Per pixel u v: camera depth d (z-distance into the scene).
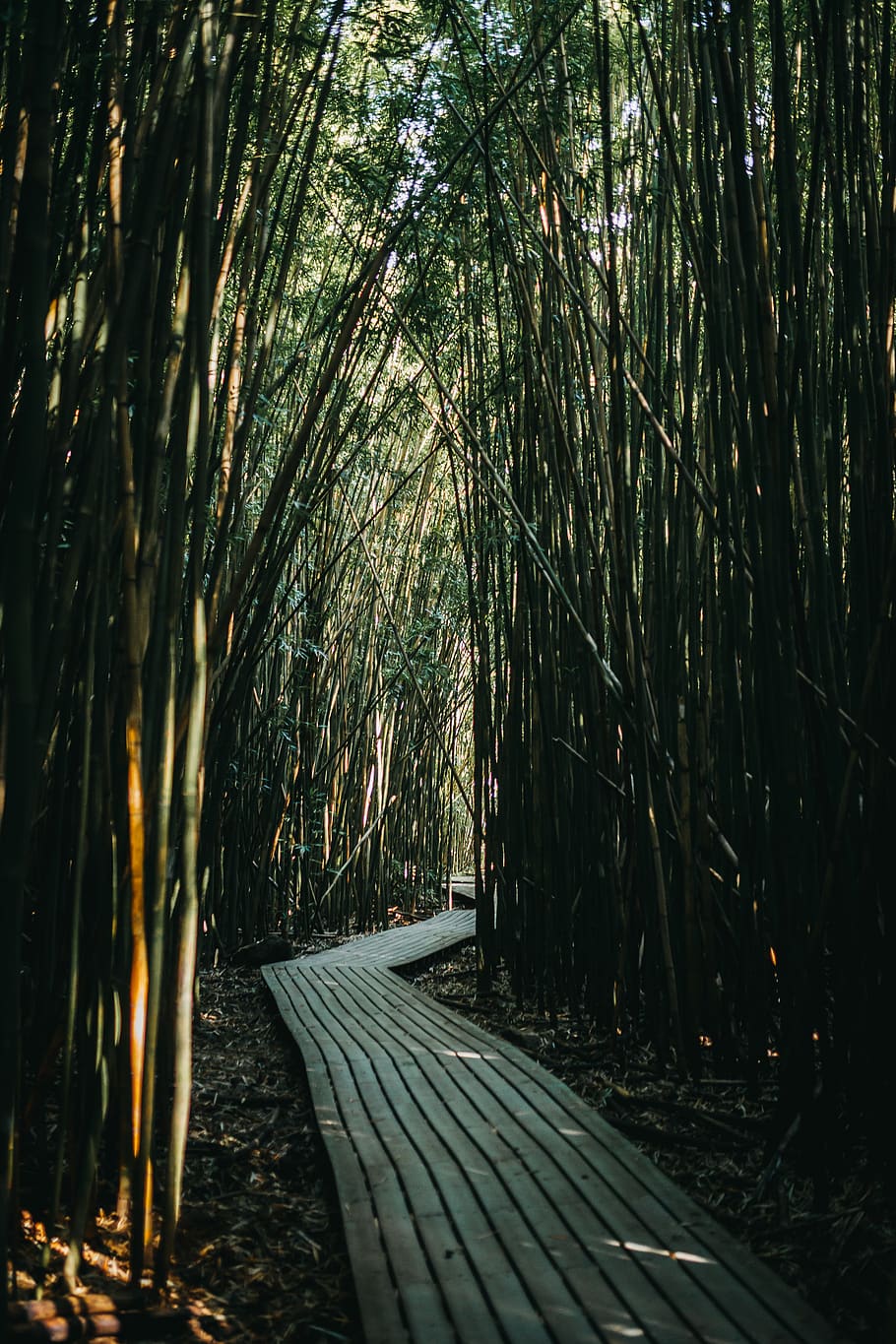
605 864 3.31
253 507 4.87
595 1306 1.51
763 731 2.47
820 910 2.06
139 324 1.90
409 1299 1.55
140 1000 1.66
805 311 2.16
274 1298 1.70
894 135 2.09
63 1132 1.72
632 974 3.34
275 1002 4.12
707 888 2.86
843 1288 1.70
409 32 3.32
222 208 2.12
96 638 1.84
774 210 3.00
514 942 4.13
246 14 2.07
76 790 2.09
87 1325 1.53
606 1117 2.57
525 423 3.81
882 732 2.04
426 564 6.43
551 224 3.32
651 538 3.30
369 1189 1.99
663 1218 1.84
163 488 2.10
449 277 4.23
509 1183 2.02
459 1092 2.67
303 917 6.11
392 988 4.25
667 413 3.04
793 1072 2.16
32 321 1.31
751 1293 1.56
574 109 3.58
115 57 1.72
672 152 2.53
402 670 6.25
